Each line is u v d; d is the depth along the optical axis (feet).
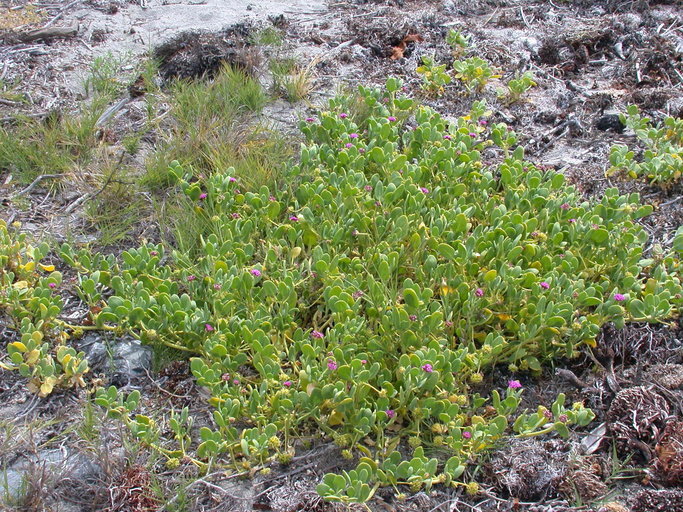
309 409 5.34
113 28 10.02
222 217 6.72
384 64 9.57
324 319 6.11
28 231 6.95
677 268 6.45
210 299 6.04
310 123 7.61
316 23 10.44
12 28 9.68
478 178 7.02
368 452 5.20
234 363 5.59
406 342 5.58
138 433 5.30
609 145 8.14
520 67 9.48
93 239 6.91
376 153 7.04
